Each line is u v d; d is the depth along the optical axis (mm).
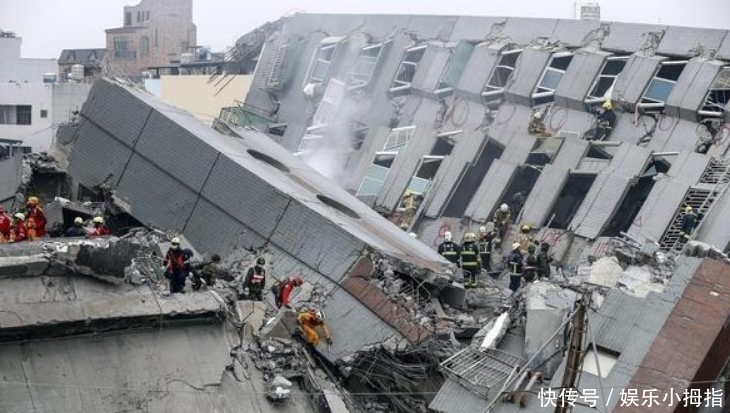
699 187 47438
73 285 26125
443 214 54500
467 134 55688
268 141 47406
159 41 115250
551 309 31500
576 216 49719
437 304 35719
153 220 37125
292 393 28875
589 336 30266
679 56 52750
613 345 30109
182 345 27375
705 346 29484
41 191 39844
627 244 35969
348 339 32562
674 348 29516
